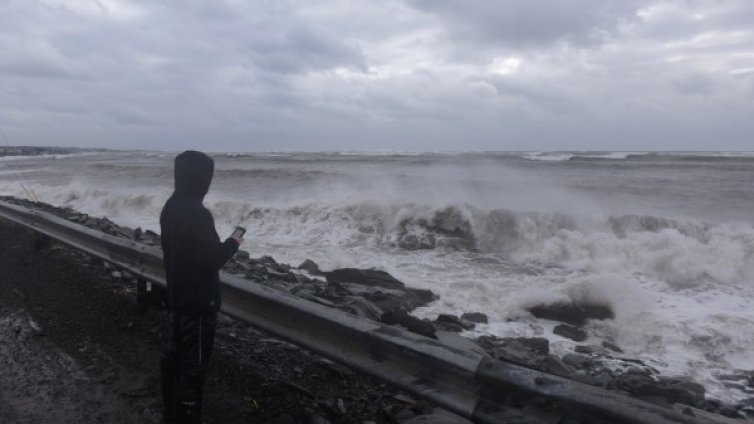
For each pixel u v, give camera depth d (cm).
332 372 445
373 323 352
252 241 1446
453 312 835
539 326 790
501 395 277
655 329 768
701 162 4119
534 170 3272
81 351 494
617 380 493
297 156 6919
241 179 2725
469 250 1323
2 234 1114
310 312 381
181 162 345
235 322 561
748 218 1515
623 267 1130
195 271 337
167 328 539
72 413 384
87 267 787
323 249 1343
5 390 419
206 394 411
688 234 1216
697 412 261
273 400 399
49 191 2377
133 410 388
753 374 636
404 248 1355
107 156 8388
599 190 2109
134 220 1811
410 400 404
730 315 822
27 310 612
